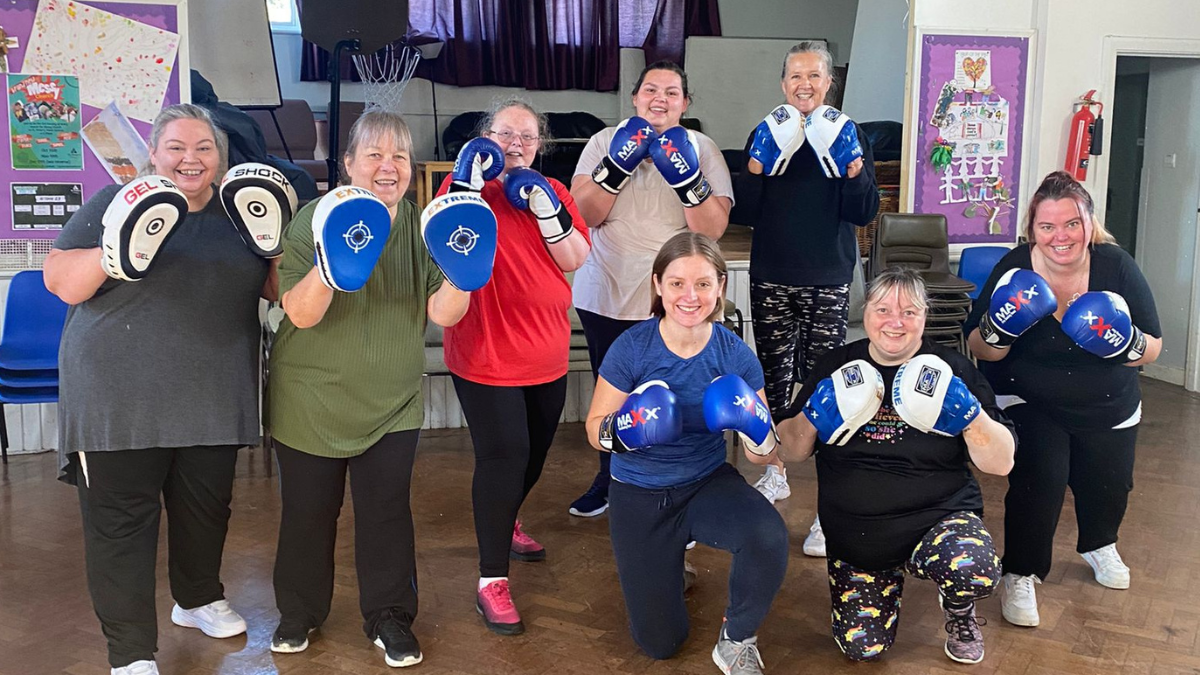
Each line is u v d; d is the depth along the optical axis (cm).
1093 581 301
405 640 246
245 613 277
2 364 403
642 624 245
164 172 220
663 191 314
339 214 201
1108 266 279
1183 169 593
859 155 306
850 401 235
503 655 253
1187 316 594
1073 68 563
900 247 518
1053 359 274
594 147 322
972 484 250
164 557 314
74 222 218
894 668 247
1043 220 272
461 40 898
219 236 229
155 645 235
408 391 243
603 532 347
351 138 232
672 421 224
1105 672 244
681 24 959
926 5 548
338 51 600
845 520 247
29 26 412
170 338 223
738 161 901
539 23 922
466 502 382
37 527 348
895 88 741
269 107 639
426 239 215
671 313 235
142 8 423
